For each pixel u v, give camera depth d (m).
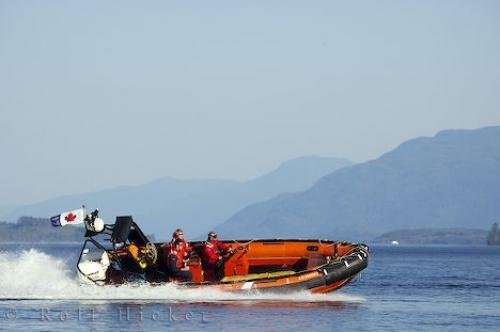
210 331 60.28
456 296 91.12
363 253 75.50
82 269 71.94
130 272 72.75
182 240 72.94
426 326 65.44
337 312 69.56
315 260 76.19
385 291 96.69
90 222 71.88
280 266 77.50
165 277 72.88
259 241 77.88
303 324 63.31
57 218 71.69
